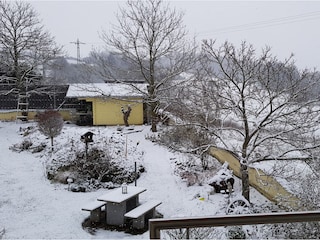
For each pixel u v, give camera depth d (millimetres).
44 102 26109
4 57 24781
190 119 11180
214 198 11180
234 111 10250
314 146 9484
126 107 22438
